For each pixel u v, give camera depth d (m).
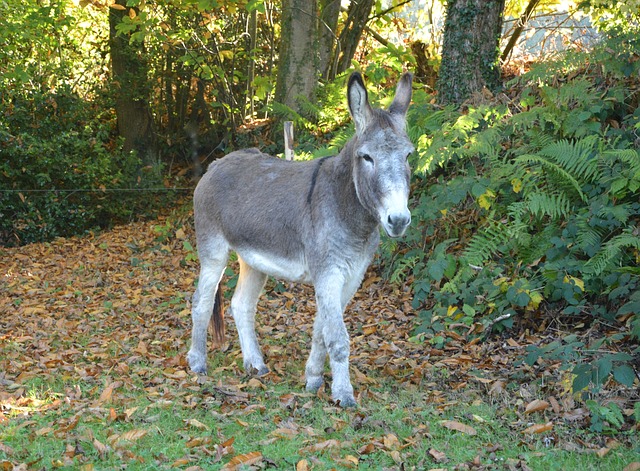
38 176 12.01
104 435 4.32
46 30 12.89
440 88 9.70
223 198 5.69
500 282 6.54
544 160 6.88
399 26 15.14
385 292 7.77
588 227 6.52
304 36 12.08
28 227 12.02
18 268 10.23
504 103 8.79
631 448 4.27
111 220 13.02
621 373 4.62
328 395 5.05
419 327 6.53
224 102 14.28
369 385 5.36
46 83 12.98
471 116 7.79
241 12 14.42
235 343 6.60
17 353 6.16
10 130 12.32
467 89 9.49
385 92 9.98
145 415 4.70
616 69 7.95
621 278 6.11
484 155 8.12
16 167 12.30
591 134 7.48
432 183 8.58
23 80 11.87
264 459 3.99
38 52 13.19
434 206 7.54
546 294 6.44
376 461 4.03
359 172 4.59
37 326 7.23
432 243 7.93
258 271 5.85
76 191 12.46
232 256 9.06
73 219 12.38
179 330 7.00
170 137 14.84
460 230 7.91
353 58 14.31
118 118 14.55
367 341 6.50
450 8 9.53
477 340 6.25
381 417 4.68
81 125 13.03
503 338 6.33
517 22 11.91
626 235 6.11
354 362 5.92
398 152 4.45
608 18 10.59
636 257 6.30
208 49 14.04
